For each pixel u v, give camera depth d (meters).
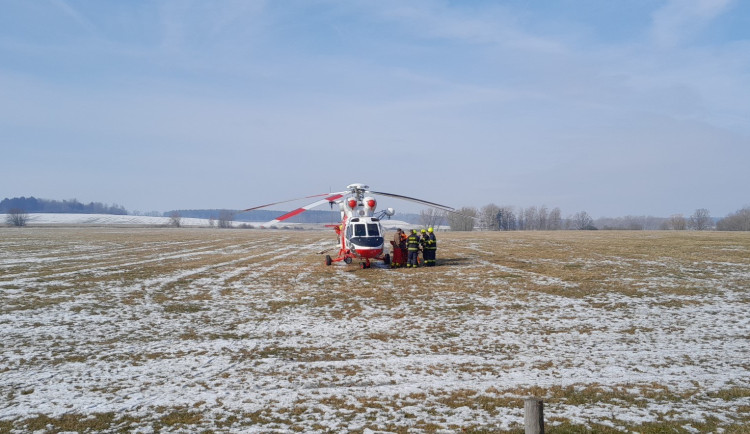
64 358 9.03
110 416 6.46
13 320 11.96
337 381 7.80
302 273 20.27
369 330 11.11
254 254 30.47
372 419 6.32
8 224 109.56
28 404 6.87
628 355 9.12
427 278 18.41
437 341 10.16
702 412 6.46
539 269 20.72
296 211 19.27
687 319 11.91
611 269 20.45
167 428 6.08
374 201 21.27
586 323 11.61
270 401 6.98
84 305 13.75
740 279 17.47
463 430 5.95
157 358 9.05
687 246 31.72
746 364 8.55
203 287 16.86
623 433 5.82
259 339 10.38
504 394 7.18
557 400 6.92
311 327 11.40
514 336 10.53
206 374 8.16
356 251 20.41
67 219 174.25
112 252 30.94
